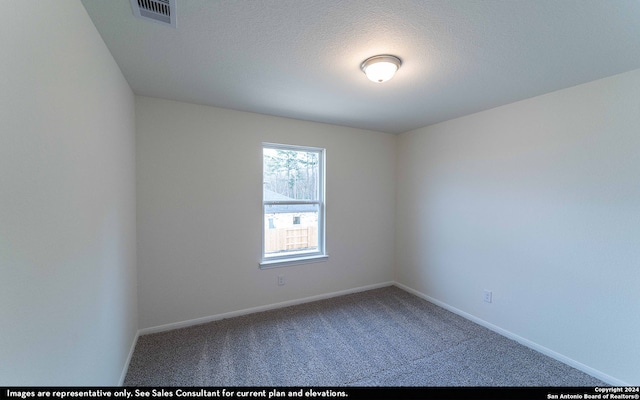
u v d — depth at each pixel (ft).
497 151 8.61
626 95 6.00
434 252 10.91
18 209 2.48
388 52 5.35
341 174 11.50
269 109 9.15
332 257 11.39
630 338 5.94
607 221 6.28
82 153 3.95
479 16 4.21
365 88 7.22
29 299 2.66
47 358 3.00
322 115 9.83
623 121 6.04
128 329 6.82
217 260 9.08
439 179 10.72
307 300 10.84
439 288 10.67
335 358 7.06
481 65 5.86
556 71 6.08
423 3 3.92
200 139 8.71
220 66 6.01
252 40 4.98
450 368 6.71
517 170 8.06
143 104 7.93
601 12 4.06
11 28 2.36
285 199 10.60
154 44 5.09
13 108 2.40
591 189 6.54
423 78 6.55
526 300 7.81
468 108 8.80
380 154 12.50
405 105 8.58
